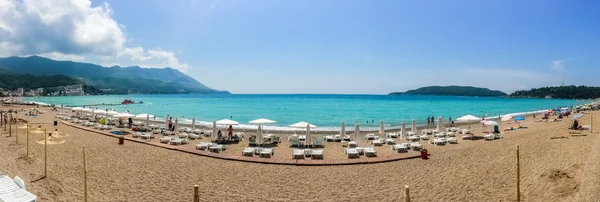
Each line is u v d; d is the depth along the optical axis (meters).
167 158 16.30
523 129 29.14
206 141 22.92
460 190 10.82
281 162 15.36
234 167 14.58
